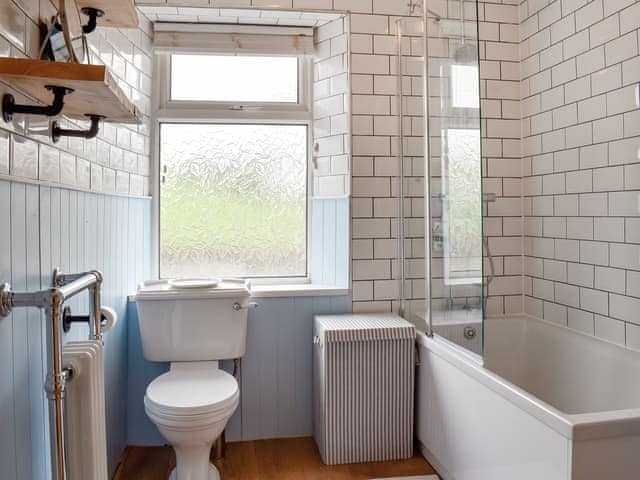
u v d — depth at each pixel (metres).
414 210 2.46
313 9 2.57
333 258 2.72
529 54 2.82
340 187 2.66
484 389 1.78
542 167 2.74
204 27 2.67
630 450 1.38
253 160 2.81
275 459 2.37
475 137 1.82
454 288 2.03
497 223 2.90
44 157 1.38
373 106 2.63
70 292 1.21
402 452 2.36
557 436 1.40
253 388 2.57
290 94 2.85
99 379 1.43
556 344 2.54
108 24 1.61
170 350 2.32
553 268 2.67
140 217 2.55
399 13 2.64
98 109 1.39
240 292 2.34
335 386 2.29
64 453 1.28
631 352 2.13
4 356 1.17
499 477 1.69
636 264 2.13
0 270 1.13
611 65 2.23
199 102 2.76
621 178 2.19
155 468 2.29
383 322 2.41
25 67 1.04
